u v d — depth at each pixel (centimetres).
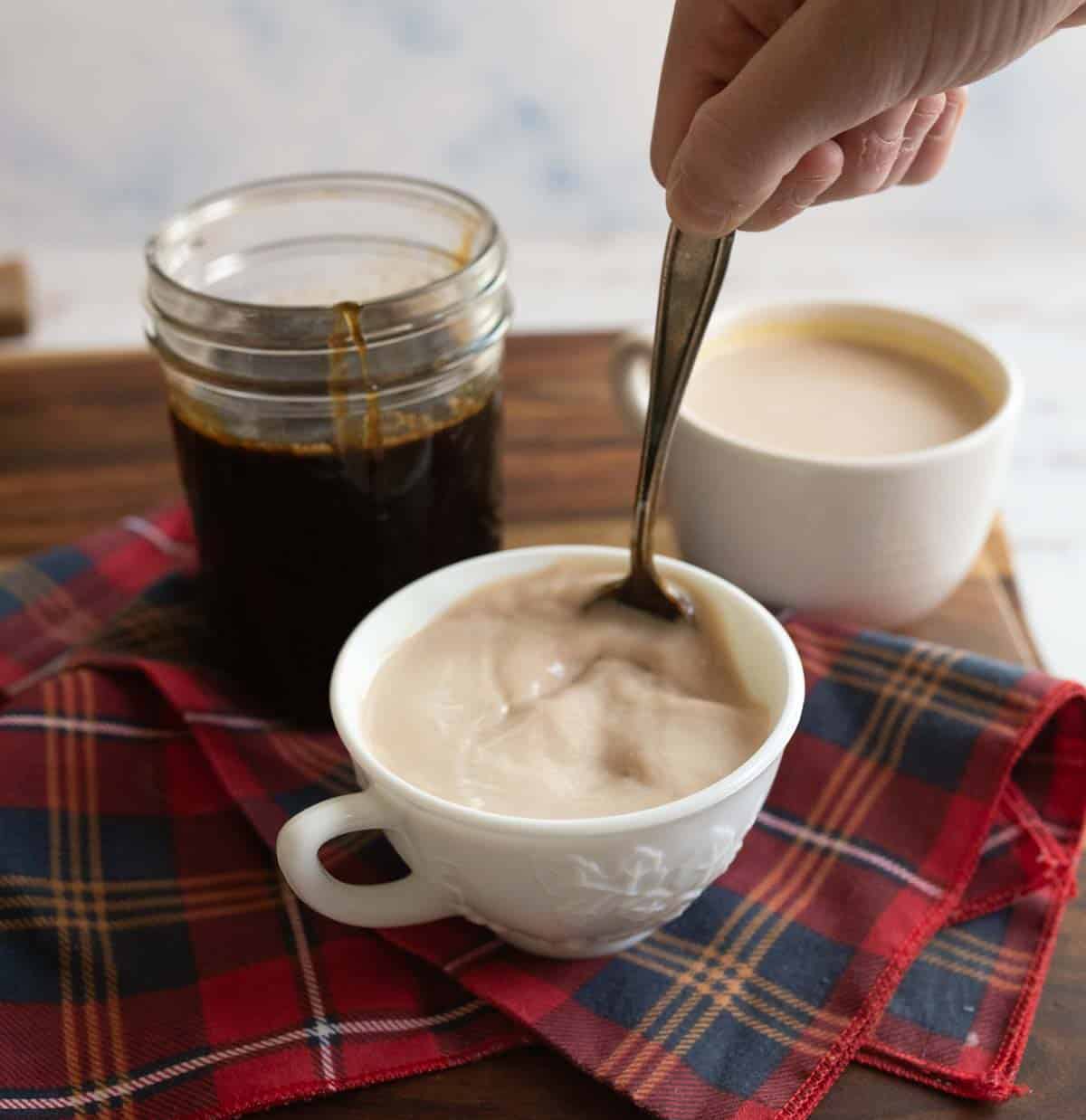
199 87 87
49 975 42
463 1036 40
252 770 46
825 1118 39
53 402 63
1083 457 71
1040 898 43
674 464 49
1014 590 53
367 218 50
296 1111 39
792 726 39
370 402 45
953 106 41
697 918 43
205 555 48
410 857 39
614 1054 39
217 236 49
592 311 86
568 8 85
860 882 43
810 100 34
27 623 53
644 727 40
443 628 43
